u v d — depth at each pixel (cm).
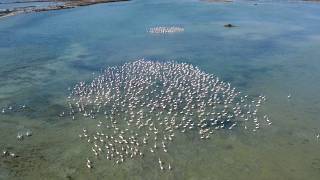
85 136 4397
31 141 4303
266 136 4409
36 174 3731
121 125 4653
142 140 4306
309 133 4484
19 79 6094
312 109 5091
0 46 7912
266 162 3934
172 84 5828
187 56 7300
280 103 5272
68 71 6462
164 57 7212
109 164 3888
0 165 3856
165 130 4512
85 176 3709
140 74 6256
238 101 5316
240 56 7356
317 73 6431
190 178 3675
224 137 4378
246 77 6244
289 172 3784
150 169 3806
